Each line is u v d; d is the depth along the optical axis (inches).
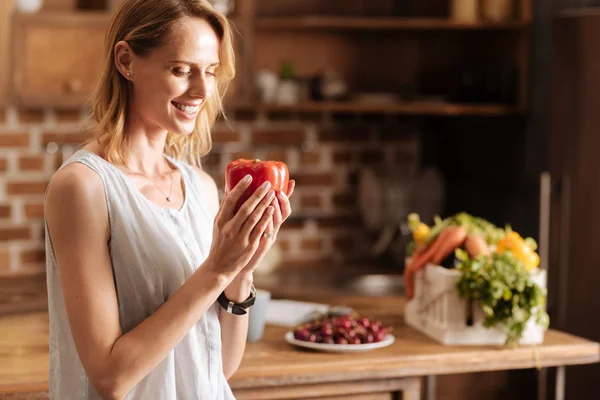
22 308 105.8
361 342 83.4
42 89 133.4
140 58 53.5
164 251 54.7
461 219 91.7
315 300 110.3
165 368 55.2
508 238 89.3
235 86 140.7
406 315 95.3
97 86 56.4
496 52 144.9
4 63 132.0
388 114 159.2
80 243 51.4
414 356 80.7
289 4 152.1
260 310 85.0
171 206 58.3
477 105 143.1
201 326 57.7
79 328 50.8
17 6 132.1
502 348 84.4
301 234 156.4
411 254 95.5
